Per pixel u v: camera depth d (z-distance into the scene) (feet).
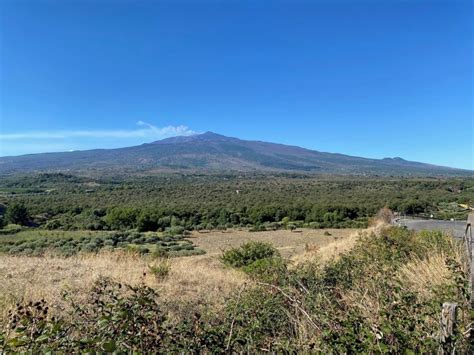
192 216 217.36
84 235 153.28
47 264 35.19
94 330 10.09
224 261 50.31
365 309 12.09
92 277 27.43
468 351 10.23
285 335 12.95
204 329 11.46
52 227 189.78
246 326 12.89
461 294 13.08
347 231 150.41
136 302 10.88
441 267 18.95
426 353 9.75
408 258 27.40
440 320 10.41
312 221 191.93
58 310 15.65
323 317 11.69
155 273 30.40
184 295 23.71
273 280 22.02
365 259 26.35
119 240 146.00
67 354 8.38
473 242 23.12
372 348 9.32
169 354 9.79
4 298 18.38
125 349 9.04
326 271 23.99
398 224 60.75
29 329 8.97
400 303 11.75
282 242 117.91
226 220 213.46
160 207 235.20
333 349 9.73
